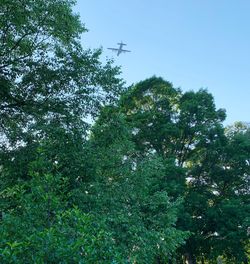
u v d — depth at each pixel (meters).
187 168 32.50
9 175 13.25
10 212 6.48
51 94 16.19
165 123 33.12
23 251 4.51
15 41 16.19
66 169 12.07
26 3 15.17
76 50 16.33
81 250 4.79
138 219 13.03
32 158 12.99
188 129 33.69
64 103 15.75
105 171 13.95
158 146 33.16
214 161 34.75
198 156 35.62
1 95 16.08
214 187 35.62
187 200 30.67
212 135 33.88
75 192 11.32
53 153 12.04
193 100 33.75
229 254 31.52
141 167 14.52
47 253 4.56
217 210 30.61
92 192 12.38
